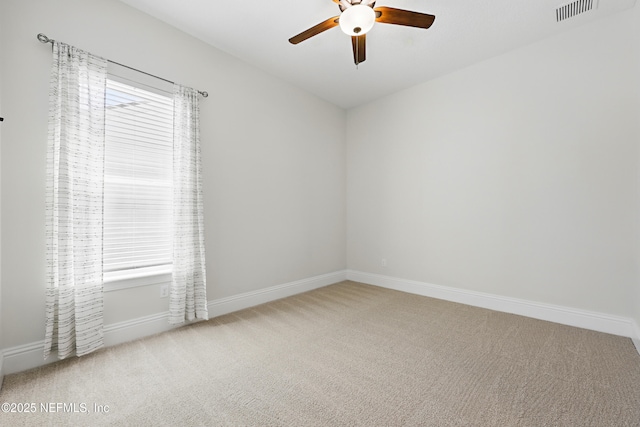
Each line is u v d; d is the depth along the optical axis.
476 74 3.29
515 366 1.97
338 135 4.51
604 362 2.01
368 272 4.41
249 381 1.81
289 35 2.77
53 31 2.01
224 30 2.71
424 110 3.76
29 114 1.93
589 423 1.42
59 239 1.95
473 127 3.32
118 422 1.44
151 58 2.50
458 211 3.46
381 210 4.23
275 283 3.59
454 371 1.92
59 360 2.03
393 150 4.09
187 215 2.65
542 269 2.87
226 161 3.07
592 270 2.61
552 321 2.80
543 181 2.86
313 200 4.11
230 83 3.10
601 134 2.55
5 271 1.85
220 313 3.01
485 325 2.72
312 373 1.90
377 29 2.66
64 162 1.98
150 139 2.51
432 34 2.74
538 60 2.87
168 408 1.55
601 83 2.55
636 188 2.37
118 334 2.32
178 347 2.27
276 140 3.60
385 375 1.87
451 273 3.52
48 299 1.95
